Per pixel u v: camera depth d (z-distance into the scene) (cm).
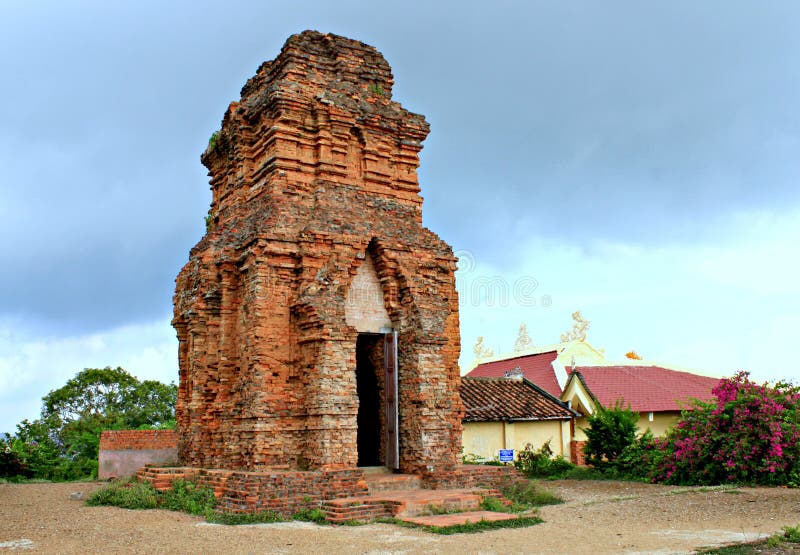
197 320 2072
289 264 1950
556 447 3112
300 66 2205
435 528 1415
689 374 3784
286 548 1239
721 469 2253
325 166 2122
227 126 2398
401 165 2302
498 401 3103
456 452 2156
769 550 1224
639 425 3309
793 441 2134
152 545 1270
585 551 1223
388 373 2045
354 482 1739
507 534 1393
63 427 4709
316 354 1852
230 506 1623
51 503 1936
